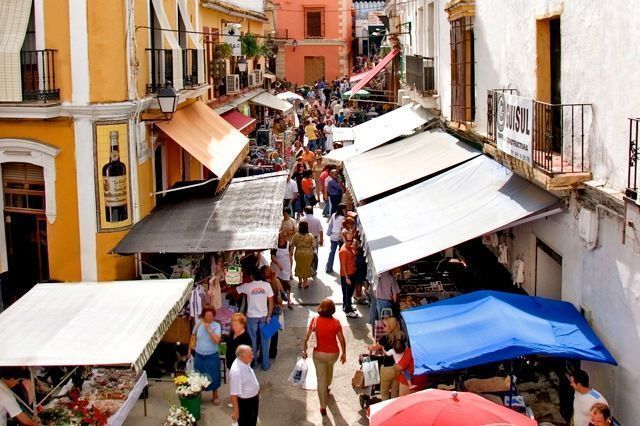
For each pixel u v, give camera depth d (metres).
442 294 11.42
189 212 12.96
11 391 8.31
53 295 9.18
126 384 9.55
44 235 12.29
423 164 14.34
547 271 10.01
